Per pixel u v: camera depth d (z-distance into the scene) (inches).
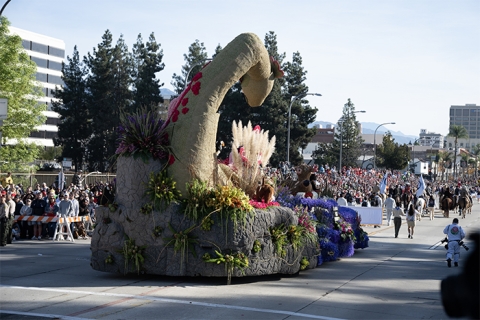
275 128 2149.4
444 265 697.0
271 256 516.4
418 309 436.5
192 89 521.0
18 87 1622.8
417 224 1421.0
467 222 1514.5
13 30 3740.2
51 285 478.0
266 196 539.2
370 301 460.1
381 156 4072.3
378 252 820.6
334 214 704.4
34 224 829.2
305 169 722.8
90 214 938.7
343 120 3476.9
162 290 464.4
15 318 364.8
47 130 4033.0
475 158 7303.2
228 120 2064.5
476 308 133.3
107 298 429.7
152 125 515.8
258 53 538.3
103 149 2549.2
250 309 408.2
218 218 486.3
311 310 414.9
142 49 2395.4
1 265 577.9
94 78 2527.1
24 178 1455.5
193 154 501.7
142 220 495.5
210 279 518.9
